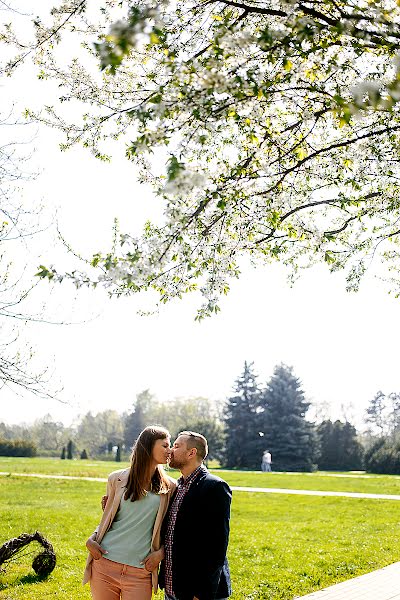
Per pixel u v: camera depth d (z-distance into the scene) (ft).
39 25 14.94
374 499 63.52
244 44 10.87
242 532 41.11
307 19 10.80
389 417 280.92
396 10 11.80
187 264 13.67
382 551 33.30
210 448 185.98
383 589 24.66
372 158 17.01
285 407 176.65
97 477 94.63
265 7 12.57
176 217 11.98
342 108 10.71
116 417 276.21
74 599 23.18
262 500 63.41
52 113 17.11
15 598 23.31
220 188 13.32
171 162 10.00
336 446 179.11
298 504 59.67
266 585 25.58
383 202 19.49
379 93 10.53
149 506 14.01
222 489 13.26
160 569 13.93
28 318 20.83
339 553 32.71
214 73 10.63
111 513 14.07
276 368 184.03
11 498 60.90
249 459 174.29
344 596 23.58
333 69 13.41
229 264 15.61
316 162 16.94
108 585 13.74
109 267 11.39
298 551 33.50
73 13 14.30
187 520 13.15
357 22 11.39
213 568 12.70
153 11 9.26
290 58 12.89
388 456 149.79
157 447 13.87
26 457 182.50
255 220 16.25
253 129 14.14
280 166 16.39
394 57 11.58
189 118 11.84
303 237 18.20
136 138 11.23
